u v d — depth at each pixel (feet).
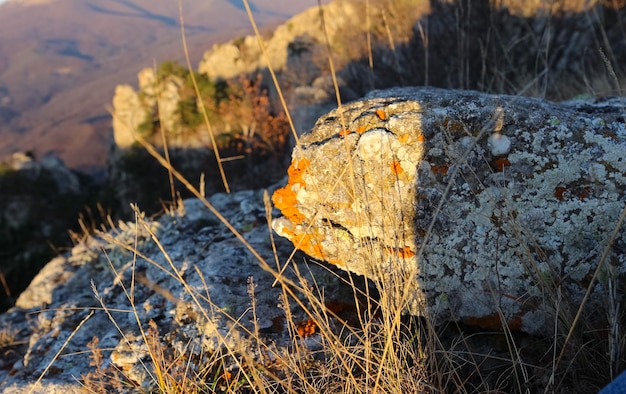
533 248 5.26
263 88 42.73
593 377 4.78
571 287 5.25
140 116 45.88
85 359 6.64
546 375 4.87
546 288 5.17
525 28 23.08
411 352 5.19
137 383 5.73
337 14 34.88
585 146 5.18
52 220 56.90
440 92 6.34
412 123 5.39
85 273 10.00
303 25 42.73
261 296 6.54
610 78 11.82
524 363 4.96
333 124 5.84
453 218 5.32
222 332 5.94
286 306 5.23
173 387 5.14
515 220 5.25
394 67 27.58
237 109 35.50
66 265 10.55
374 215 5.49
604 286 5.07
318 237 5.78
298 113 31.12
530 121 5.25
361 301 6.20
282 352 5.56
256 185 27.61
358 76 30.17
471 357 5.32
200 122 40.09
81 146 325.42
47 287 9.82
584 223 5.16
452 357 5.32
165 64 44.75
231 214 10.39
